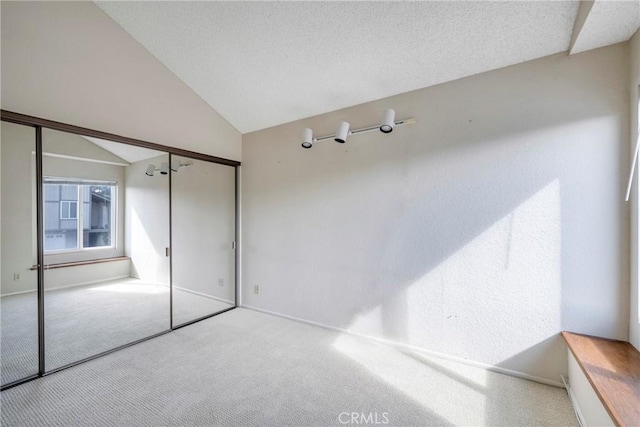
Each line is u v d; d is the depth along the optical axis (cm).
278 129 342
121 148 281
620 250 178
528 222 204
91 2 234
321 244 305
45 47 211
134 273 307
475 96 223
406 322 255
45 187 229
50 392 194
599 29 165
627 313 176
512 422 166
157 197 317
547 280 198
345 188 288
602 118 182
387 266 264
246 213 373
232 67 271
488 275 219
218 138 347
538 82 200
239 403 183
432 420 168
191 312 347
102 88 242
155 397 188
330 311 301
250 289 371
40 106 209
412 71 232
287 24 213
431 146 241
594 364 151
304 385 203
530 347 205
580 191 188
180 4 217
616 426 113
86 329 275
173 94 297
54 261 247
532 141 203
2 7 192
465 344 228
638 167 165
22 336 220
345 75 251
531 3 166
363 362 234
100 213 277
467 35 194
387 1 182
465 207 227
